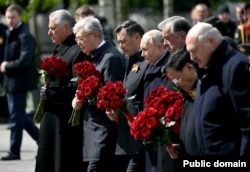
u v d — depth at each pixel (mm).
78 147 12203
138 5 34656
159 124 9547
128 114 10852
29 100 23312
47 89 12234
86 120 11758
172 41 10320
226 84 8688
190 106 9234
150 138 9562
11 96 16172
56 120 12227
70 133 12219
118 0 25703
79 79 11570
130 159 11469
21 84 16078
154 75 10648
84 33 11664
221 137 8781
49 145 12281
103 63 11609
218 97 8734
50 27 12359
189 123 9180
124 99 10805
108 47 11766
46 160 12297
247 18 17422
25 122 16422
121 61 11656
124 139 11406
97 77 11508
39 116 12430
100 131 11625
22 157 16578
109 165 11734
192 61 9164
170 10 28609
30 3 25438
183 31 10297
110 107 10742
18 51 16031
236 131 8773
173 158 9570
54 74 12125
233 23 19141
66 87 12195
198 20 17812
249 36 17250
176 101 9602
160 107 9625
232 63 8680
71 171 12203
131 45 11289
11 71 16047
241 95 8617
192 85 9195
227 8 19094
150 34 10664
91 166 11703
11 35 16031
